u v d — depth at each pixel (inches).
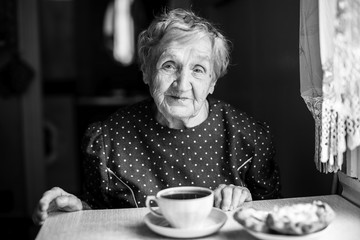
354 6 36.4
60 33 202.1
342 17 36.8
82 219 41.1
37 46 134.0
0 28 128.3
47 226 39.4
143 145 50.3
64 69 203.9
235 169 50.3
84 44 228.8
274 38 74.0
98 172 50.6
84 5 229.3
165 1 127.0
